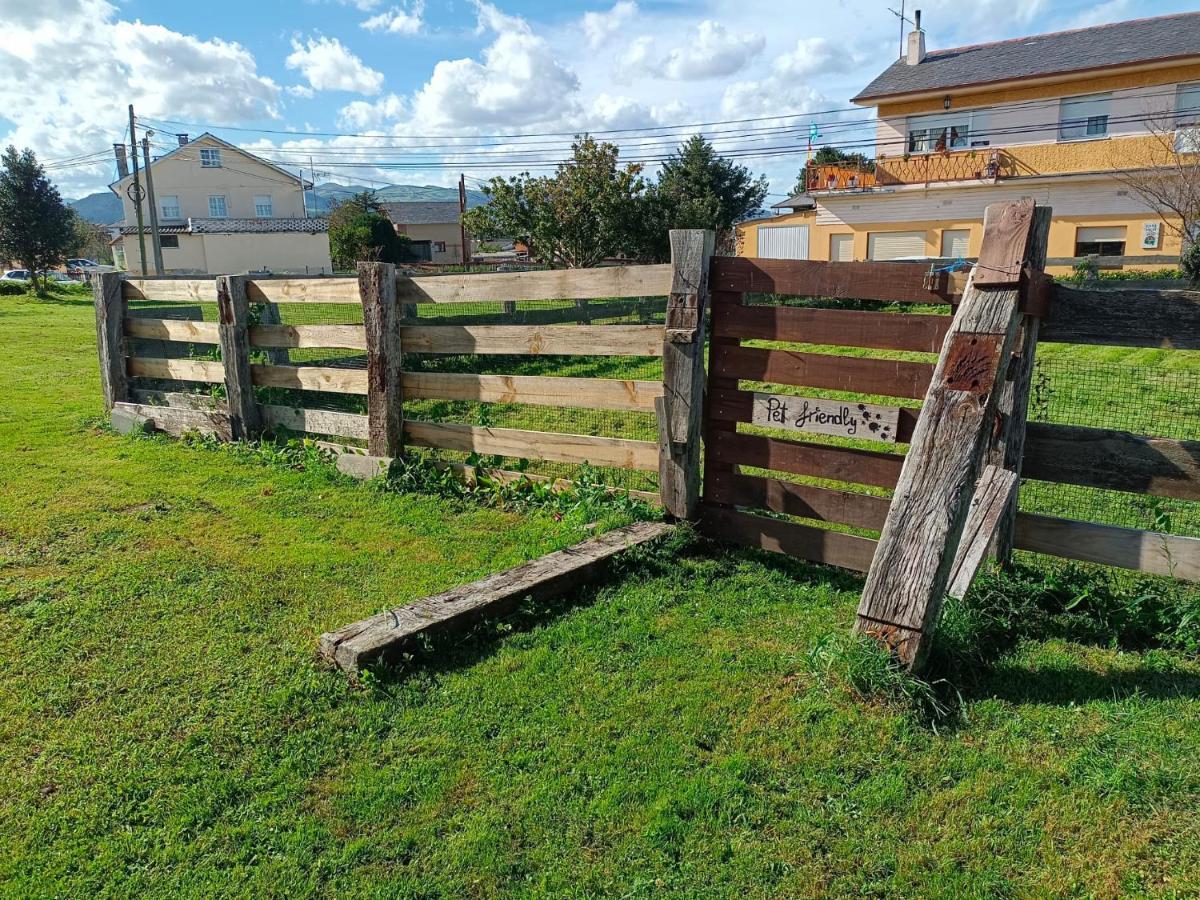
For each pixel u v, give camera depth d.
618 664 3.38
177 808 2.56
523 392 5.49
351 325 6.24
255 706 3.10
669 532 4.64
